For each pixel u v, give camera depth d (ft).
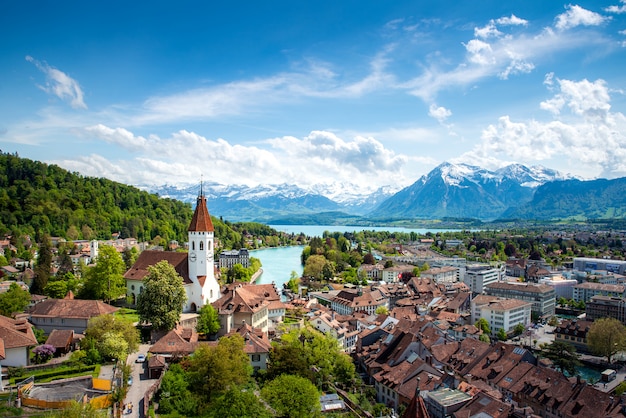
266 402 363.97
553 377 463.42
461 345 579.07
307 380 377.30
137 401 349.00
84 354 406.62
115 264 637.30
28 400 312.50
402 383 461.78
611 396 417.28
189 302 600.80
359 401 449.89
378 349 574.56
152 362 400.88
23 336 389.39
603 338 634.84
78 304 513.04
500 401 395.34
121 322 454.81
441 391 432.25
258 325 597.93
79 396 333.01
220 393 359.05
